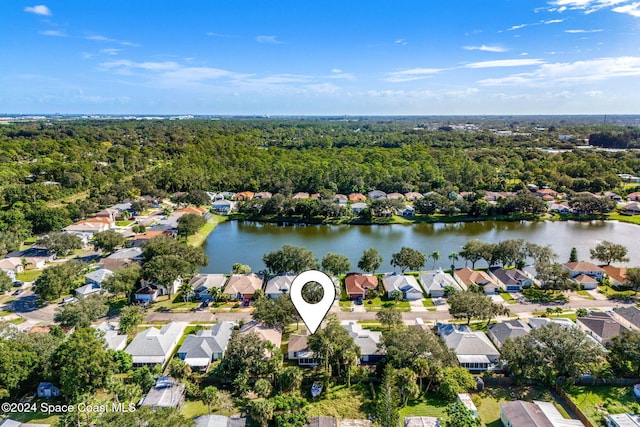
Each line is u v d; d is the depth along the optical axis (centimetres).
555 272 8894
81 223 13838
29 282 9806
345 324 7344
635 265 11100
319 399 5788
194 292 9056
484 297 7619
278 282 9275
